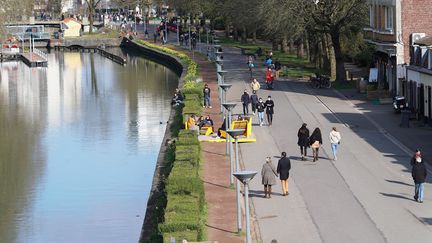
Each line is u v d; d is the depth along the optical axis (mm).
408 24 94125
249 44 184875
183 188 50844
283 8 109938
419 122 80062
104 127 98000
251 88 104250
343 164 62875
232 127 72938
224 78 114750
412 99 85125
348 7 108000
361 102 94500
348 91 103500
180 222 44156
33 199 66000
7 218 60906
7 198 66500
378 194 53906
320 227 47312
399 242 44156
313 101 96500
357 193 54281
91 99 123500
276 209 51281
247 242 43031
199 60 153750
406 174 59250
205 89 93625
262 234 46438
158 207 52562
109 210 61906
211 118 85750
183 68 143750
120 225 58125
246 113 86438
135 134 92688
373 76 102688
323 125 80188
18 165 78562
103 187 68875
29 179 72750
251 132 76750
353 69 129875
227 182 58062
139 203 63500
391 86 97125
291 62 142500
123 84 141875
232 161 58875
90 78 153375
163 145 75750
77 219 59844
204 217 48938
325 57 127188
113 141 89062
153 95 125562
